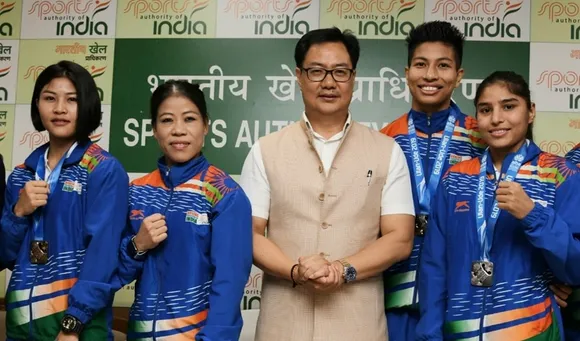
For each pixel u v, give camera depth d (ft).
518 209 7.11
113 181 7.75
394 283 8.74
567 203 7.48
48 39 13.78
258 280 13.14
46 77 7.98
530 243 7.50
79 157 7.88
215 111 13.52
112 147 13.53
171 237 7.57
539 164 7.75
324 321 7.79
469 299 7.55
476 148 9.01
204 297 7.52
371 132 8.52
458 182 8.07
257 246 7.96
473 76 13.08
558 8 13.04
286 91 13.44
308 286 7.63
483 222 7.68
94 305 7.32
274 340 7.89
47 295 7.61
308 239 7.88
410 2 13.28
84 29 13.75
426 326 7.83
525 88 7.80
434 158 9.01
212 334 7.16
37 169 8.08
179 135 7.72
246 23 13.56
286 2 13.51
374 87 13.28
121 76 13.64
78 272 7.63
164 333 7.37
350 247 7.89
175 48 13.62
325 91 8.07
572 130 12.89
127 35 13.70
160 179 8.02
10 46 13.80
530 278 7.44
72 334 7.23
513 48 13.05
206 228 7.59
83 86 7.94
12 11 13.85
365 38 13.34
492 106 7.77
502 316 7.38
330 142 8.29
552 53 13.00
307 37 8.28
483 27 13.12
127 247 7.61
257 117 13.47
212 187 7.71
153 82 13.60
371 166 8.11
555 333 7.45
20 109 13.67
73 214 7.73
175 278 7.46
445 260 7.98
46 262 7.68
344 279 7.50
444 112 9.20
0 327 11.46
